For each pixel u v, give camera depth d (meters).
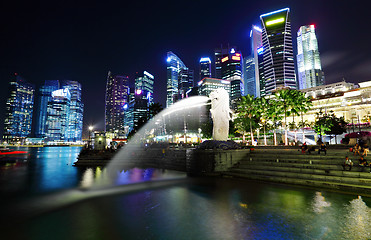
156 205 11.73
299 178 15.78
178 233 7.97
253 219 9.20
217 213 10.11
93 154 43.47
